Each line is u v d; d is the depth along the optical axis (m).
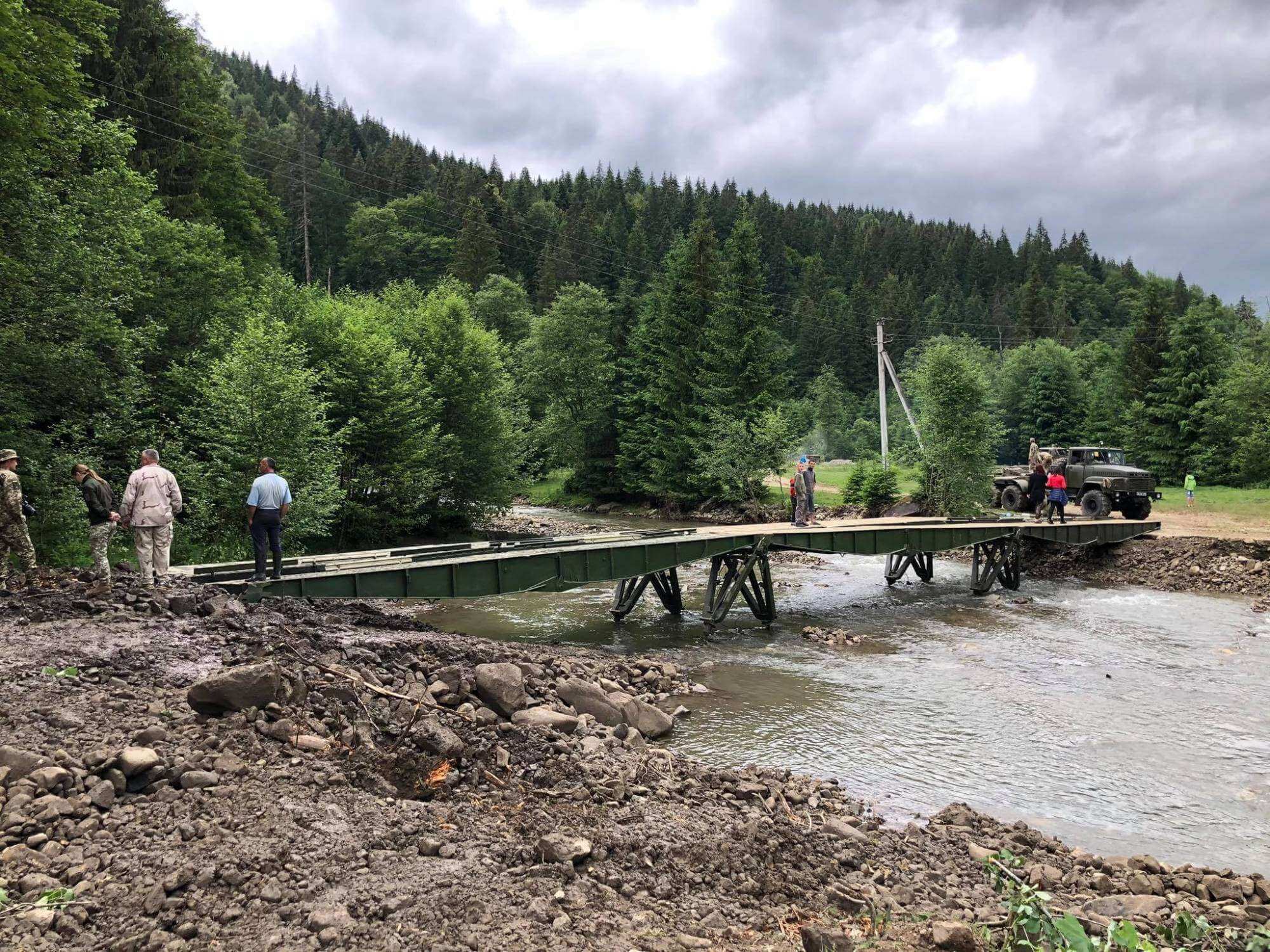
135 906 4.88
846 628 18.86
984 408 35.28
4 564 10.98
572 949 4.84
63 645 8.70
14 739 6.51
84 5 18.75
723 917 5.59
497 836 6.25
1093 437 60.66
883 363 46.34
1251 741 11.27
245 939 4.68
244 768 6.66
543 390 58.09
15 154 16.88
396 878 5.44
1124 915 6.13
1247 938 5.65
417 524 32.09
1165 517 33.28
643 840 6.50
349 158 121.25
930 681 14.16
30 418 17.42
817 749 10.79
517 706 9.55
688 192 156.00
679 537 18.89
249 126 100.81
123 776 6.25
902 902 6.24
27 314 17.59
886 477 39.28
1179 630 18.64
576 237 114.81
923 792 9.46
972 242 176.25
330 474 23.52
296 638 10.16
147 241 26.86
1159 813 9.06
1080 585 25.81
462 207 111.56
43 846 5.37
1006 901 6.24
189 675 8.39
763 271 47.66
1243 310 107.06
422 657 11.05
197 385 24.03
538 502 57.88
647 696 12.73
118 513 12.45
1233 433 48.50
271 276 32.50
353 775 6.93
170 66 37.81
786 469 43.75
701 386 48.56
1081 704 12.88
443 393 35.19
